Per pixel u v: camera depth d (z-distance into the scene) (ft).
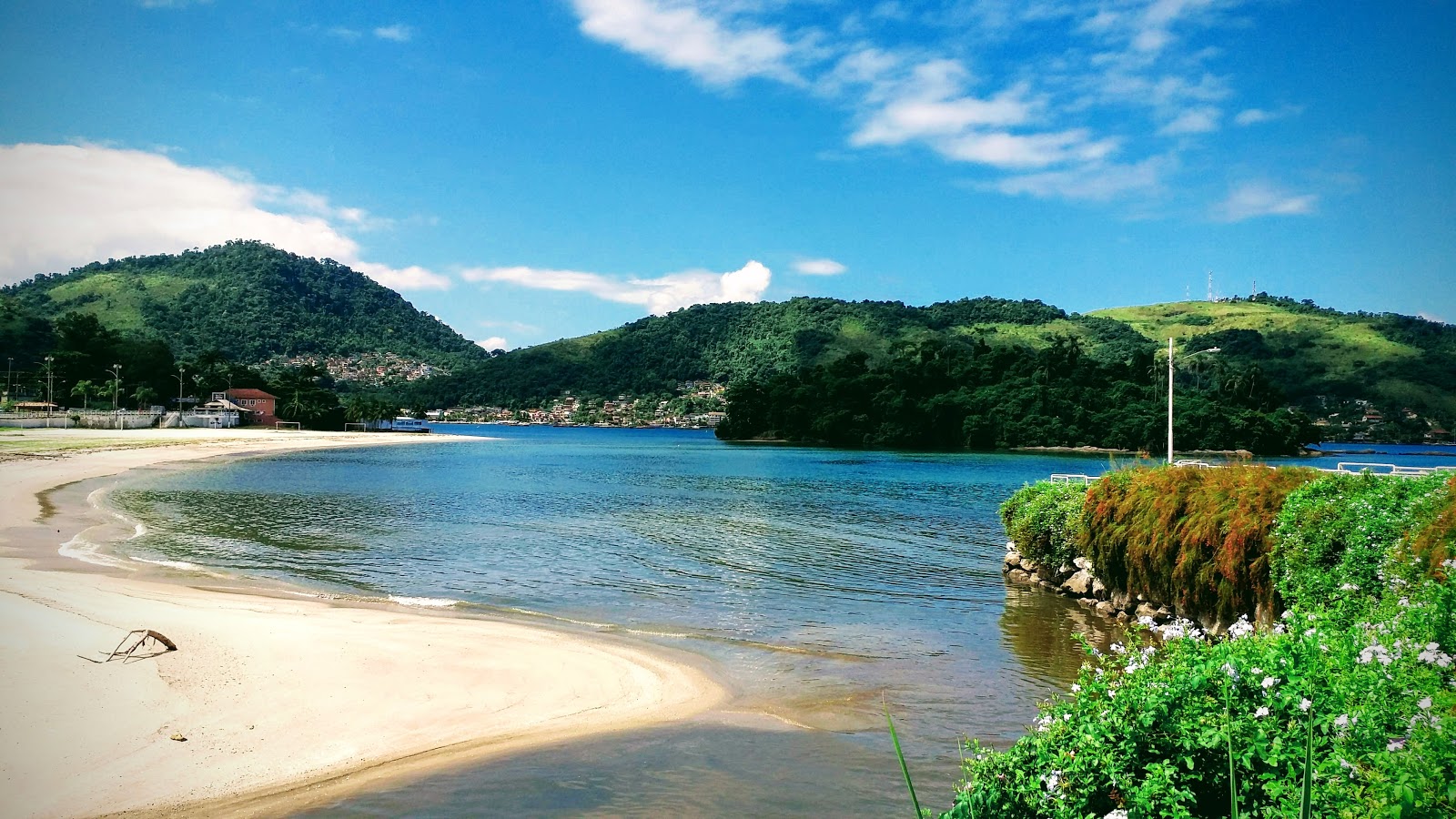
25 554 88.99
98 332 586.86
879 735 42.52
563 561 96.99
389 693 45.96
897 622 68.64
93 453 260.42
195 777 35.17
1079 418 469.16
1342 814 15.89
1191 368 539.70
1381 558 39.58
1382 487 44.78
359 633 57.41
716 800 34.65
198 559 91.56
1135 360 533.55
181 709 41.73
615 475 263.08
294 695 44.62
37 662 46.70
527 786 35.73
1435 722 16.49
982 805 21.48
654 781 36.52
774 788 35.86
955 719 45.21
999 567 97.04
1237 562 53.26
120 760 36.11
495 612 69.56
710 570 92.89
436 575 85.92
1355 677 19.25
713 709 46.42
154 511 135.85
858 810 33.76
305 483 199.62
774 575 90.02
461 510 151.23
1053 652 59.52
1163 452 439.22
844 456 414.62
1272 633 25.23
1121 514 70.44
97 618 57.52
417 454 383.04
